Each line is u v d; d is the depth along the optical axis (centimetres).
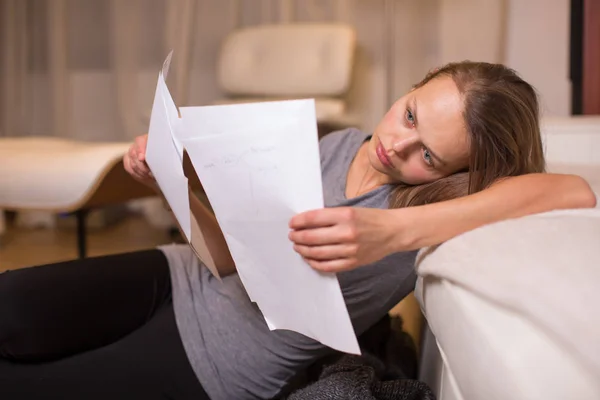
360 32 298
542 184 71
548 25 282
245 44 289
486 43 284
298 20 305
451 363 61
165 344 94
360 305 91
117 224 315
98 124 336
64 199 184
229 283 98
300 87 276
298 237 60
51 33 329
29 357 93
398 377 105
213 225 100
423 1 288
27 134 340
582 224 60
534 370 50
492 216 68
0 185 189
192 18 316
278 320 69
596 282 51
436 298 64
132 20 322
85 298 97
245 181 62
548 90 285
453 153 78
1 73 336
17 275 94
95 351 94
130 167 93
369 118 301
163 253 108
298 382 105
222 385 93
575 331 48
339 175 97
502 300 52
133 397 90
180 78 317
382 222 62
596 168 124
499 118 76
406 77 292
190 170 98
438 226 66
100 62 332
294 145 58
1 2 331
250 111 60
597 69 203
